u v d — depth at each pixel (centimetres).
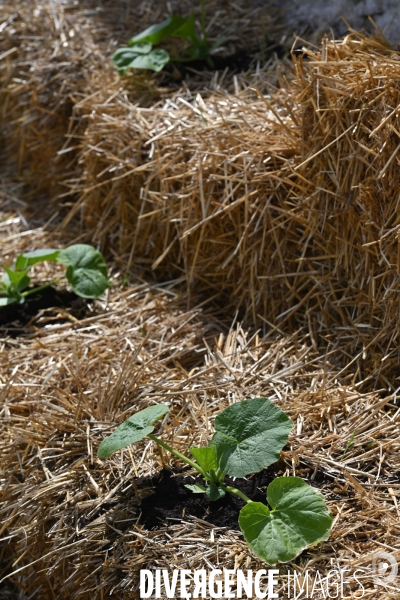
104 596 176
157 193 216
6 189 251
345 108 195
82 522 180
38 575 186
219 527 175
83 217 233
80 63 241
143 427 177
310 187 203
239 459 176
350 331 201
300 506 170
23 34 253
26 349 207
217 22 246
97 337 207
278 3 247
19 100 248
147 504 179
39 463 188
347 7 230
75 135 233
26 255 214
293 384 195
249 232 207
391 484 179
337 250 202
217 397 193
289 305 207
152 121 222
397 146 189
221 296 216
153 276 222
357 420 187
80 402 193
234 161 208
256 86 224
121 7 257
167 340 206
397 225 191
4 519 188
